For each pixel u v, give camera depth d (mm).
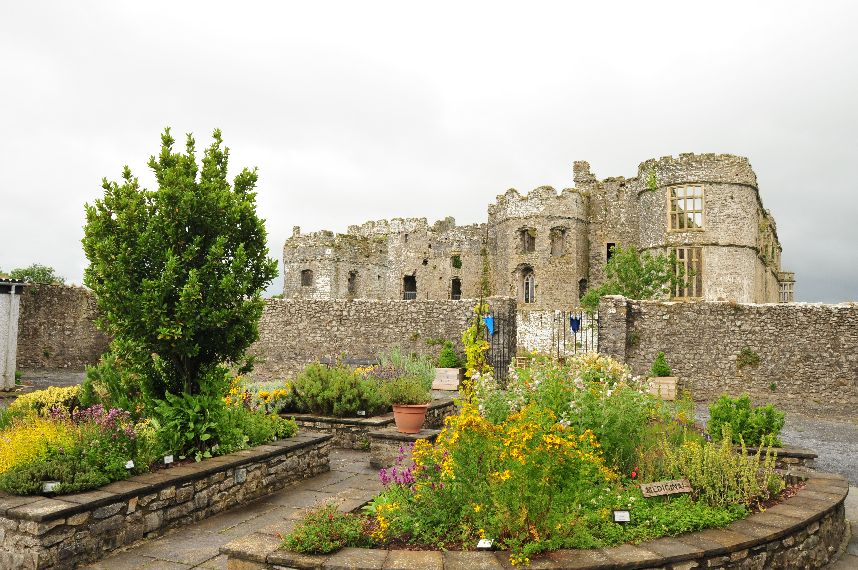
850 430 15211
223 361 9234
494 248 42000
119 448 7031
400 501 5977
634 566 4977
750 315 19656
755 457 7289
